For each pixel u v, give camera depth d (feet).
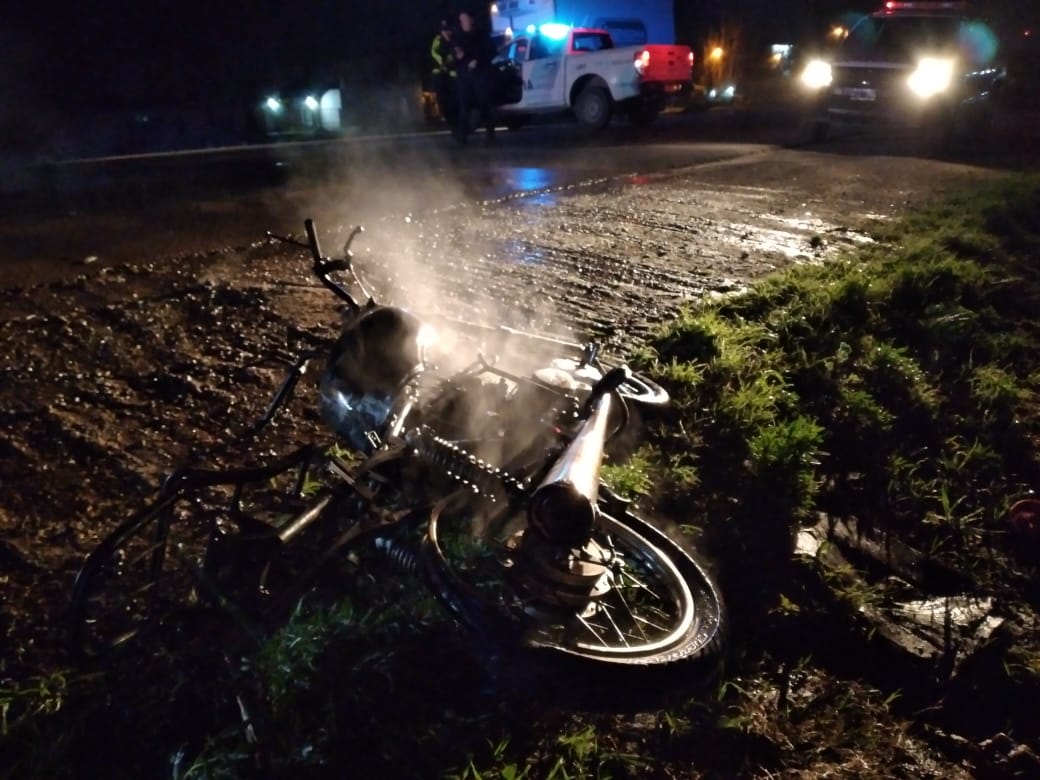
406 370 11.02
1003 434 16.43
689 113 81.51
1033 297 22.82
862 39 49.55
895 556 13.20
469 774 8.57
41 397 15.08
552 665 8.23
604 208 30.58
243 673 9.34
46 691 8.96
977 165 41.57
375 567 10.75
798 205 31.91
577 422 10.06
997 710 10.69
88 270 21.72
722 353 17.43
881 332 19.75
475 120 52.13
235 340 17.88
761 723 9.84
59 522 11.85
